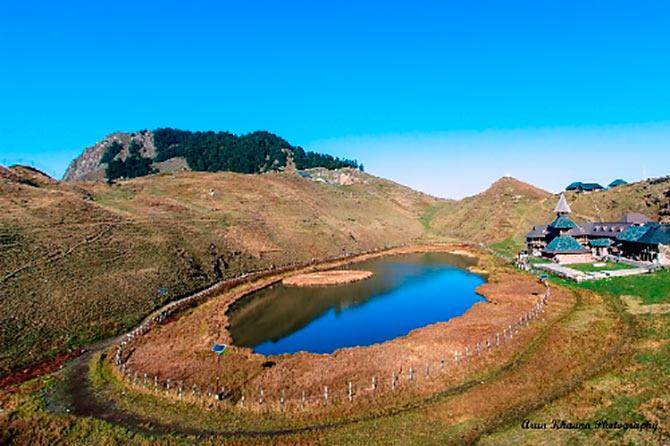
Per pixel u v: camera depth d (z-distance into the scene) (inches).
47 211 2778.1
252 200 5108.3
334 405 1205.7
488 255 4106.8
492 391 1229.7
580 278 2490.2
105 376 1444.4
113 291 2175.2
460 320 2003.0
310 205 5728.3
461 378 1347.2
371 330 2041.1
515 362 1450.5
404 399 1230.3
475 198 6884.8
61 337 1726.1
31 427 1117.7
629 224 3474.4
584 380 1253.7
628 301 2004.2
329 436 1048.2
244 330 2085.4
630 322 1715.1
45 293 1932.8
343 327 2103.8
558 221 3708.2
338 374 1433.3
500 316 2011.6
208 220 3912.4
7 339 1599.4
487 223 5487.2
